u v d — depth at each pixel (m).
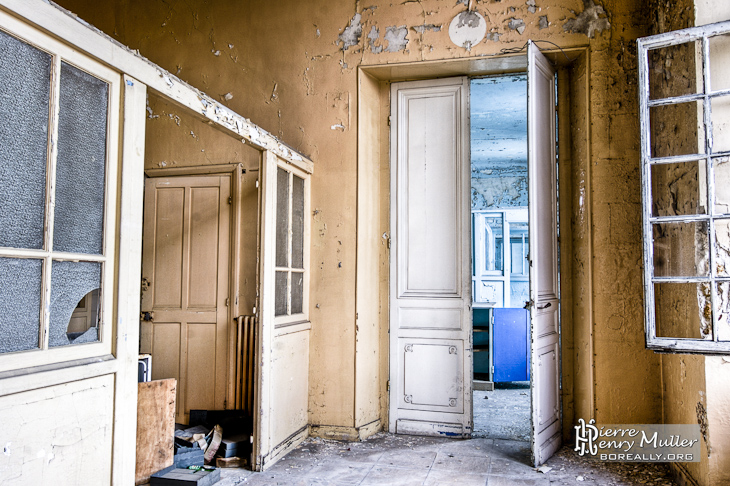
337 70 4.14
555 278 3.83
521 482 3.08
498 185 9.41
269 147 3.35
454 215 4.17
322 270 4.06
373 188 4.26
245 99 4.34
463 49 3.91
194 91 2.62
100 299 2.14
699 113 2.73
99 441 2.07
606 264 3.64
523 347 5.90
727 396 2.62
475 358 6.08
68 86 2.00
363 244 4.07
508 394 5.64
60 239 1.96
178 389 4.11
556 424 3.70
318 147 4.14
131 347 2.25
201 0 4.48
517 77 4.37
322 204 4.10
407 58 4.01
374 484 3.06
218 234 4.17
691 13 2.83
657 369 3.52
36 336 1.85
